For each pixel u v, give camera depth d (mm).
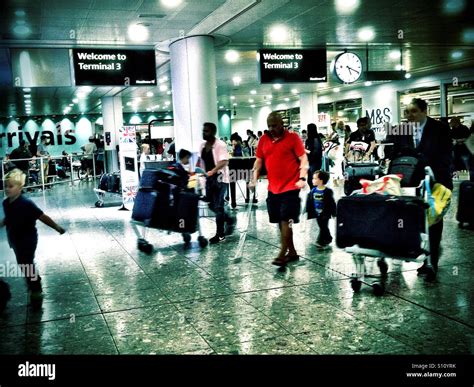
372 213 3887
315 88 22781
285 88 22203
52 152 30125
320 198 5715
